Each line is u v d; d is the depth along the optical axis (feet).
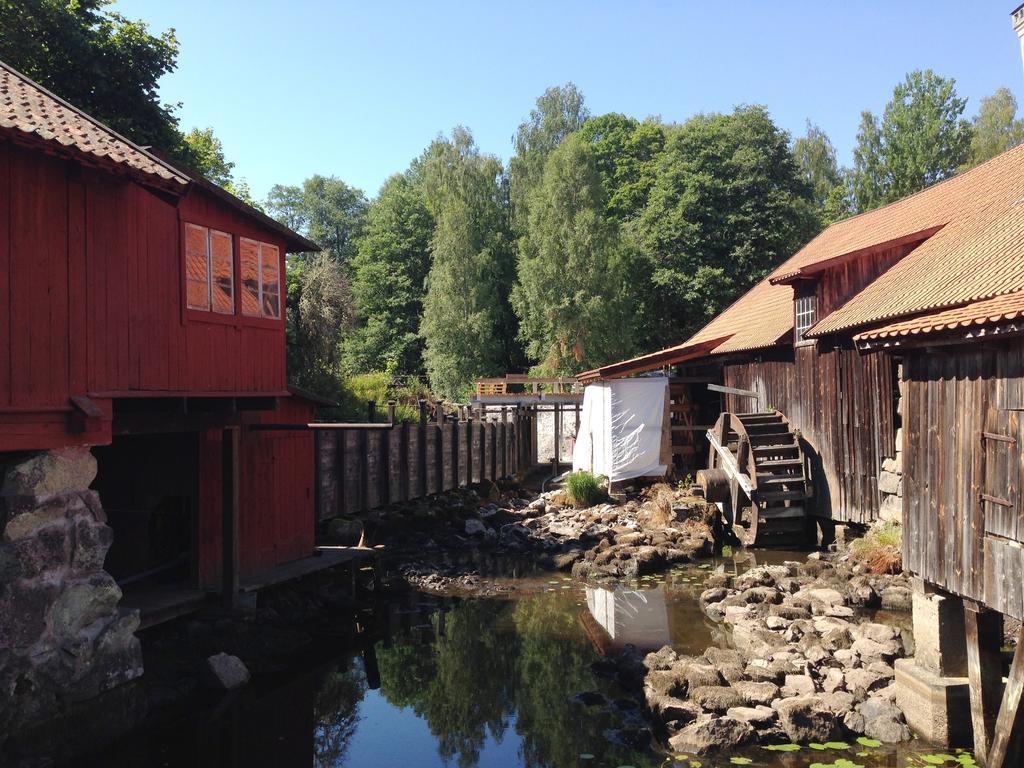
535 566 54.85
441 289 145.89
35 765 23.99
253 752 26.84
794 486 54.65
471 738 28.14
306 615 41.75
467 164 161.27
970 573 24.17
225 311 34.09
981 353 23.93
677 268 125.39
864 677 28.91
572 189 136.36
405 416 98.02
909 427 27.84
